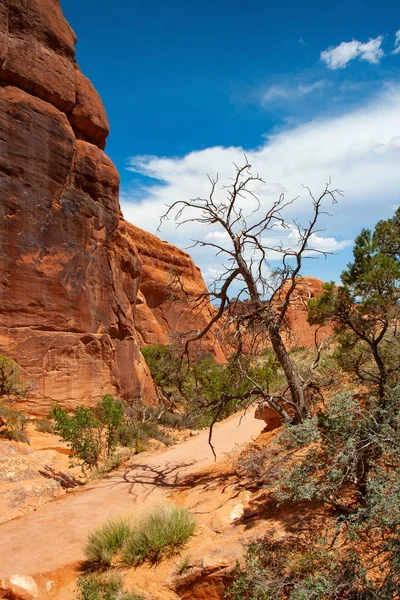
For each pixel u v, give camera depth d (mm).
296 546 5609
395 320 7961
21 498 9656
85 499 9430
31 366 20156
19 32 21562
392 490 4531
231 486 8562
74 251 22656
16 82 21266
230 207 9336
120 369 24672
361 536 5180
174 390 29391
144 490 9703
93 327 23281
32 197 20844
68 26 24234
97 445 12680
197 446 13781
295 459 7574
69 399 21406
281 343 9094
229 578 5570
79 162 23406
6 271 19812
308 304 8531
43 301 20953
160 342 46656
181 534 6797
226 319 9438
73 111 24234
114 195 25484
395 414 5656
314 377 9531
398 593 4301
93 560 6766
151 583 6047
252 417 18969
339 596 4566
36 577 6379
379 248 8898
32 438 16250
